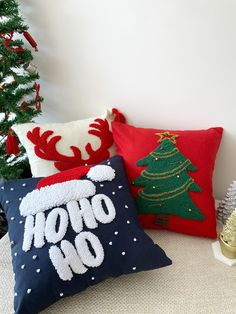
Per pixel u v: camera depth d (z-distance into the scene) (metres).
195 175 0.95
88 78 1.12
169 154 0.95
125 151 1.00
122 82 1.09
